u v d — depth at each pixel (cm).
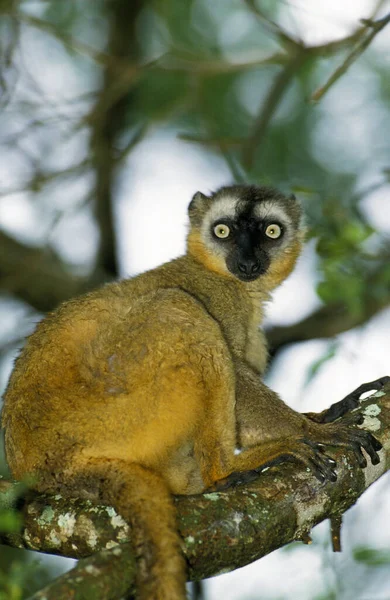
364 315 1530
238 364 1112
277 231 1366
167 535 773
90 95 1670
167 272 1276
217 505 823
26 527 890
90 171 1700
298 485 876
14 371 1028
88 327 1009
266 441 1030
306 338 1692
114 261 1911
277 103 1570
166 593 736
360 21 1214
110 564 743
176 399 956
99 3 2042
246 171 1606
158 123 1742
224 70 1670
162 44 2033
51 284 1764
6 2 1622
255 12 1550
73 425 930
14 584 752
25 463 936
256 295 1341
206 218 1359
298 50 1536
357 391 1084
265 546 827
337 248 1329
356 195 1461
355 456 927
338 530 948
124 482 841
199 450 980
